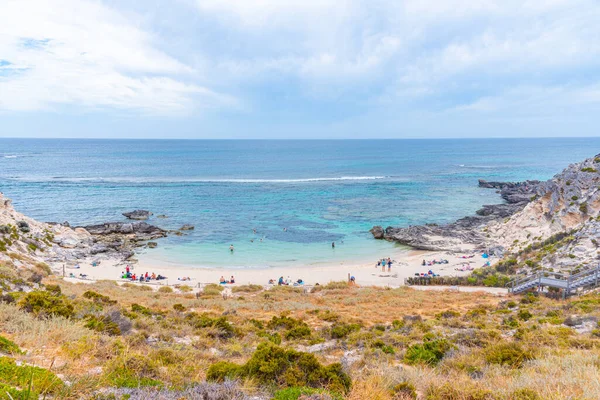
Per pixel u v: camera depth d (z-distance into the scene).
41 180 113.25
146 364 8.59
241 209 79.25
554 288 30.08
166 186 106.06
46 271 37.84
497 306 26.50
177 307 23.41
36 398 5.64
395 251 54.44
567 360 10.54
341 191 101.00
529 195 86.38
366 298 30.73
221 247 55.50
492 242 54.50
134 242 56.59
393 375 9.49
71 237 53.06
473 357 12.17
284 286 38.22
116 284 36.81
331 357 13.46
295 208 80.62
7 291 18.73
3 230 42.56
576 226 42.19
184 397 6.80
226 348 13.27
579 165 49.62
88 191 96.31
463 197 92.69
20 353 8.46
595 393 7.71
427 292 33.94
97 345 9.89
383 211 78.12
